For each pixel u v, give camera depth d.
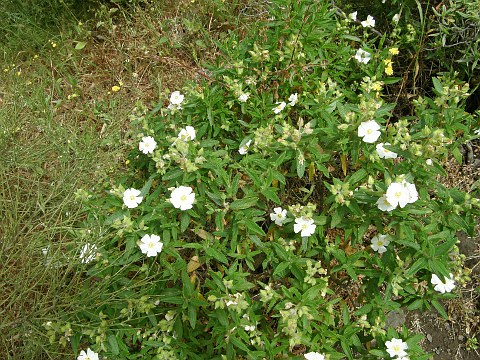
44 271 0.79
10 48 1.36
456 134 0.96
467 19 1.04
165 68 1.29
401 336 0.73
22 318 0.77
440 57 1.07
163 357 0.74
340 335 0.72
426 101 0.87
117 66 1.31
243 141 0.86
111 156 1.04
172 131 0.91
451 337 0.95
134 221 0.77
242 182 0.83
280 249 0.76
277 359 0.72
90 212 0.82
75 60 1.33
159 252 0.77
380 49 1.03
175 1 1.39
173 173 0.78
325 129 0.78
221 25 1.31
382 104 0.89
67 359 0.82
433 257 0.69
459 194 0.74
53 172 1.00
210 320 0.75
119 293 0.76
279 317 0.76
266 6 1.29
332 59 0.97
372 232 0.93
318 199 0.92
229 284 0.70
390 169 0.77
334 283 0.88
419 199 0.73
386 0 1.11
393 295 0.82
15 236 0.81
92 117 1.22
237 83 0.93
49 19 1.41
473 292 0.98
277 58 0.97
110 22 1.31
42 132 1.11
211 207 0.77
